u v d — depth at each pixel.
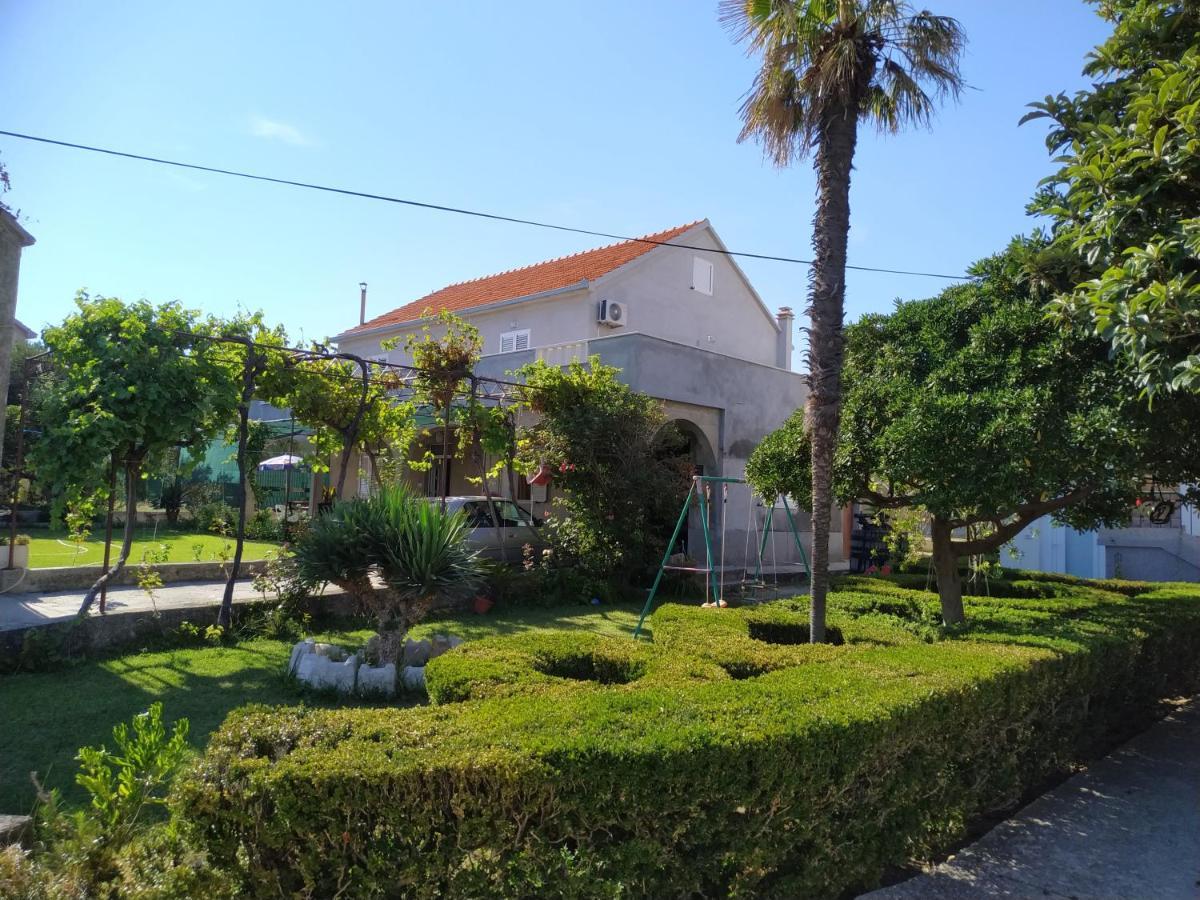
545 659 5.58
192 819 2.82
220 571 12.52
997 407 6.02
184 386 8.38
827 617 8.34
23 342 15.27
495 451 13.51
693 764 3.21
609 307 18.34
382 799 2.88
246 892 2.80
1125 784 5.77
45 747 5.21
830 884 3.70
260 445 17.83
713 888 3.41
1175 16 6.02
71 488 7.79
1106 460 5.70
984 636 6.48
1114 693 6.72
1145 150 5.25
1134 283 5.04
